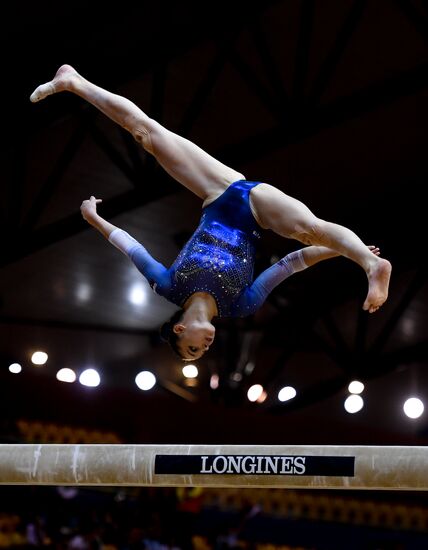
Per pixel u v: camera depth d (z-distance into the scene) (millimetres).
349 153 16188
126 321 21594
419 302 20141
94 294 20219
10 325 21594
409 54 14641
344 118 14508
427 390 23875
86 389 21453
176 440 21953
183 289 6762
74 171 16547
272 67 14523
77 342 22531
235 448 6898
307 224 6652
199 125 15781
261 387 20234
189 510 19031
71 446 7145
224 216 6906
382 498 23984
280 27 14398
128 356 23125
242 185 6938
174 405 22109
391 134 15859
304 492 23781
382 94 14367
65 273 19203
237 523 20000
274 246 18359
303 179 16859
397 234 18328
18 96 15180
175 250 18516
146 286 19531
